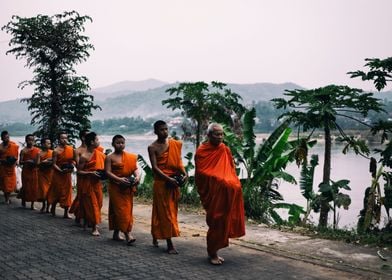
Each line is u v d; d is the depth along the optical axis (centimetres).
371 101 906
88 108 1450
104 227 809
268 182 1113
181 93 1386
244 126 1110
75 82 1411
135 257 591
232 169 575
